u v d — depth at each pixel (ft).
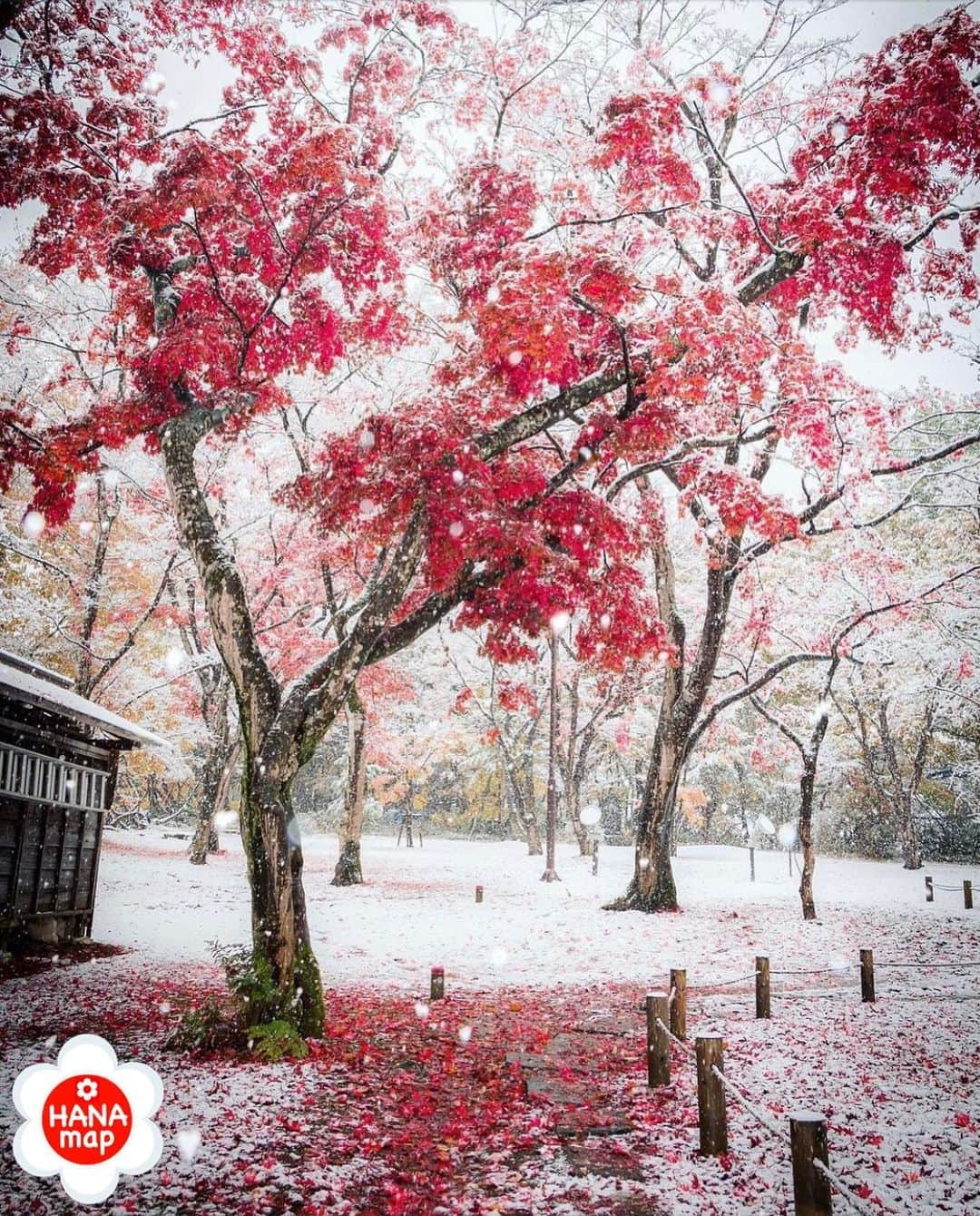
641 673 91.76
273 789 27.66
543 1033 30.53
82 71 32.68
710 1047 19.93
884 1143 20.22
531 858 113.70
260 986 26.81
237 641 29.09
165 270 34.42
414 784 152.97
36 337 64.03
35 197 31.48
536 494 30.96
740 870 103.40
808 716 100.22
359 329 37.65
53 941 44.75
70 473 31.42
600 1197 17.46
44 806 43.29
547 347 26.32
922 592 64.49
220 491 74.64
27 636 84.64
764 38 54.39
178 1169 17.92
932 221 33.63
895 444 67.36
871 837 135.13
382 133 36.73
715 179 56.75
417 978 41.11
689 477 38.91
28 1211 16.11
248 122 33.24
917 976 41.96
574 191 33.45
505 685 37.19
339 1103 22.29
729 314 27.71
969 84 27.32
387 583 29.25
